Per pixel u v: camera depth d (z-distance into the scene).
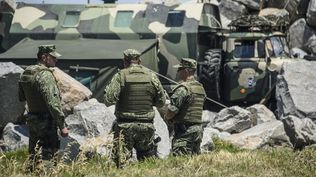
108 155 27.92
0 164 24.97
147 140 29.16
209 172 26.20
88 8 71.94
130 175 25.36
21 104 47.53
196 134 31.73
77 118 42.00
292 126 45.94
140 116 28.75
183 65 31.95
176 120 31.81
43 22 71.56
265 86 63.12
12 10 77.88
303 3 88.00
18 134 44.81
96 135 40.16
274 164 29.03
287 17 84.56
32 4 73.50
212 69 63.59
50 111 25.59
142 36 67.50
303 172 27.52
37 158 25.19
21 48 65.69
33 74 25.92
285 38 66.56
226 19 88.56
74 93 45.28
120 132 27.72
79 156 26.73
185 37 65.94
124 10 70.44
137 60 29.50
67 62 61.09
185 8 68.38
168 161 28.73
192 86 31.62
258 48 64.25
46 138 26.17
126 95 28.69
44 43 67.69
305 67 57.19
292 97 54.56
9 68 47.12
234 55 64.56
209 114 58.38
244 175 26.06
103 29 69.31
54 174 24.09
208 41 70.81
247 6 89.44
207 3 71.31
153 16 68.81
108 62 60.41
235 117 51.69
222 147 42.84
